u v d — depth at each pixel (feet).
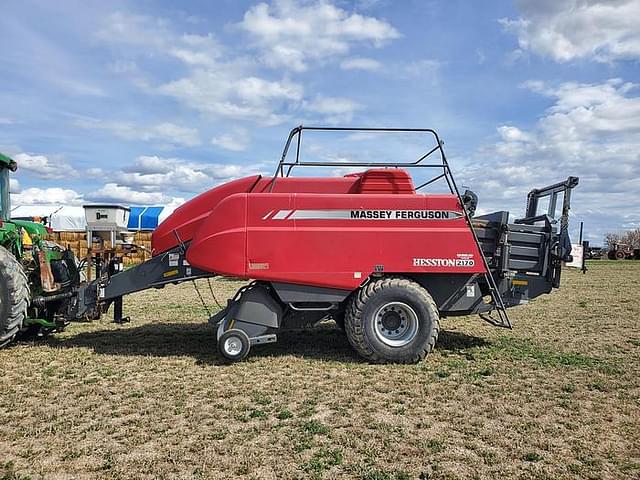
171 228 24.30
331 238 21.91
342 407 16.56
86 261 28.25
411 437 14.17
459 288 22.95
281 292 22.08
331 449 13.41
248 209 22.08
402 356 21.54
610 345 25.48
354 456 13.03
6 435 14.28
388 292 21.47
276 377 19.80
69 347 24.76
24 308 23.04
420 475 12.07
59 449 13.41
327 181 23.85
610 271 82.07
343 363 21.77
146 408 16.39
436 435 14.34
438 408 16.47
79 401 17.03
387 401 17.11
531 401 17.17
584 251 43.83
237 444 13.70
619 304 40.40
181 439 14.02
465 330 29.43
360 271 21.91
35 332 26.71
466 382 19.15
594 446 13.70
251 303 22.27
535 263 24.11
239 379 19.52
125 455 13.05
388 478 11.84
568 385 18.78
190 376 19.90
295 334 28.02
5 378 19.61
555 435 14.40
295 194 22.18
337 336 27.45
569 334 28.25
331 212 22.08
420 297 21.52
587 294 47.39
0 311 22.52
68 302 25.17
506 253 23.36
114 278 24.59
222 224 22.11
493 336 27.68
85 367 21.17
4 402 16.89
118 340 26.45
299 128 23.12
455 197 22.40
